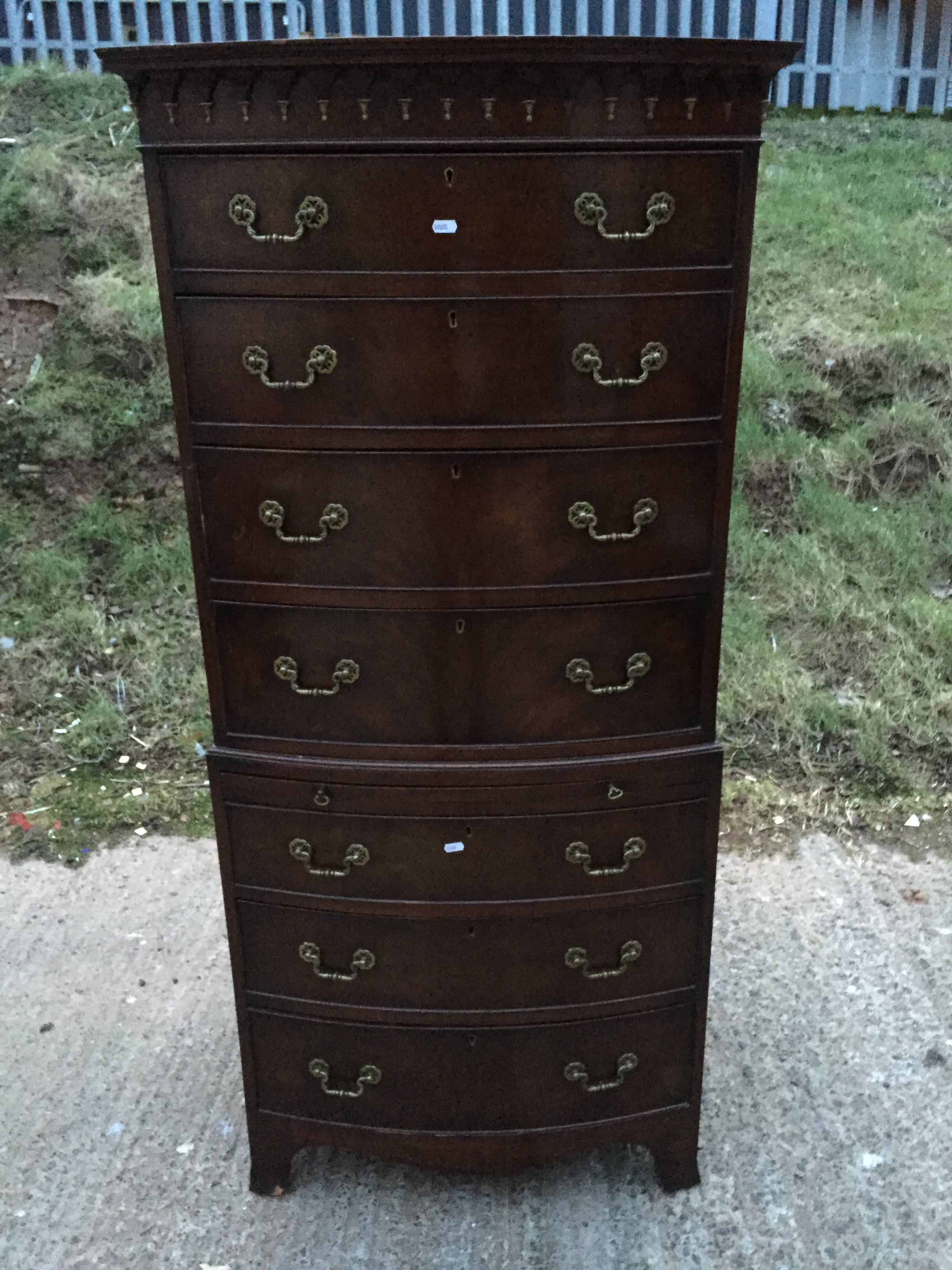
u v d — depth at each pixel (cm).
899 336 396
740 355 157
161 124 148
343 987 186
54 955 259
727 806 302
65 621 340
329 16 513
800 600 344
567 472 158
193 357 157
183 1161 208
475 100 141
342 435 156
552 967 184
